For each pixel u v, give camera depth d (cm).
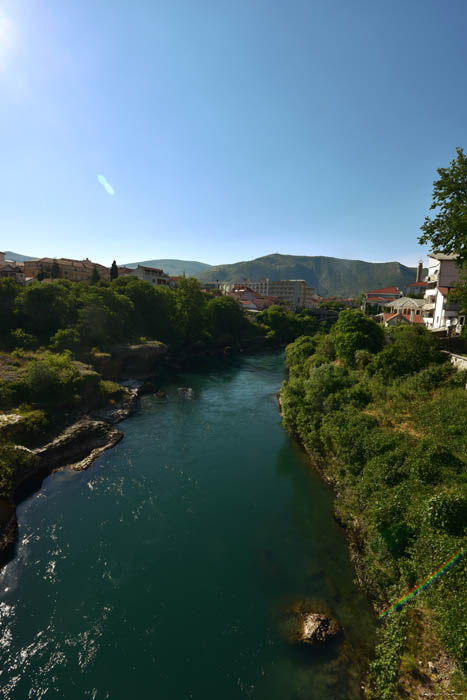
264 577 1512
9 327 4531
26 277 9650
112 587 1467
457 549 1053
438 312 4666
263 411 3859
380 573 1331
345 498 1823
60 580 1499
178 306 7781
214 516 1942
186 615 1343
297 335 10994
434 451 1527
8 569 1555
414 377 2647
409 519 1291
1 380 2955
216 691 1084
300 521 1888
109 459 2627
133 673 1137
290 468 2494
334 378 2692
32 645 1223
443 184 2111
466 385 2305
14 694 1071
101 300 5588
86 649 1214
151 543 1730
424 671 945
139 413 3734
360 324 3906
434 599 1022
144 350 5544
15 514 1905
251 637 1250
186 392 4616
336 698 1041
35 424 2652
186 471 2453
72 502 2069
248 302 14075
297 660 1160
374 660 1108
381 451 1742
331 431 2122
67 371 3400
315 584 1466
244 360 7588
